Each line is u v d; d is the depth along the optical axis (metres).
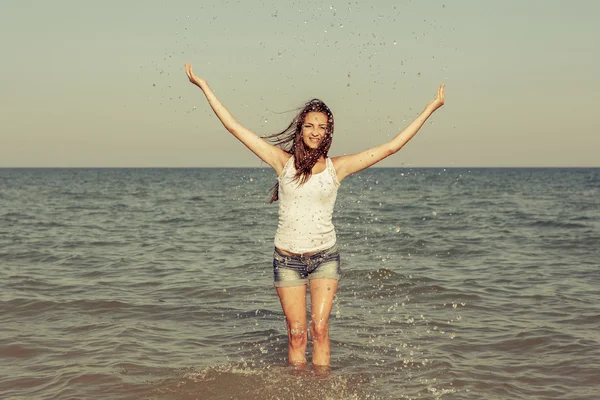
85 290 7.97
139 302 7.25
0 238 14.20
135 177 104.94
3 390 4.29
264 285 8.36
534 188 54.25
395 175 108.31
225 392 4.18
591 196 38.59
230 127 4.27
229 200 33.09
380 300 7.39
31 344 5.42
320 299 4.41
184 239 14.37
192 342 5.56
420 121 4.33
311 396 4.11
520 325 6.10
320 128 4.14
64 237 14.68
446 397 4.13
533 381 4.48
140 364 4.84
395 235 14.49
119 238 14.60
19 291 7.79
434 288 8.00
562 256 11.29
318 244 4.31
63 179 90.50
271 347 5.39
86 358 5.02
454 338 5.66
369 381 4.43
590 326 6.03
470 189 50.84
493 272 9.42
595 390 4.30
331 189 4.25
